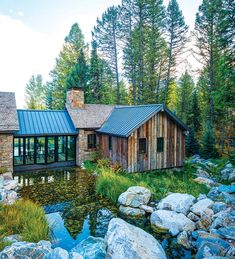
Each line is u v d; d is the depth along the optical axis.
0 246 5.79
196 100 27.16
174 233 7.41
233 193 9.89
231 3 15.55
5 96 16.98
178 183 12.13
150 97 31.42
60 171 15.46
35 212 7.97
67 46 37.34
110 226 6.19
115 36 33.25
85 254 5.32
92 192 11.33
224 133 24.22
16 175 14.30
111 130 15.98
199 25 25.66
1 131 13.72
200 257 5.74
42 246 5.55
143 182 11.48
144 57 31.19
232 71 15.61
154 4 28.33
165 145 15.77
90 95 29.53
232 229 6.64
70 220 8.36
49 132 16.14
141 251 5.27
